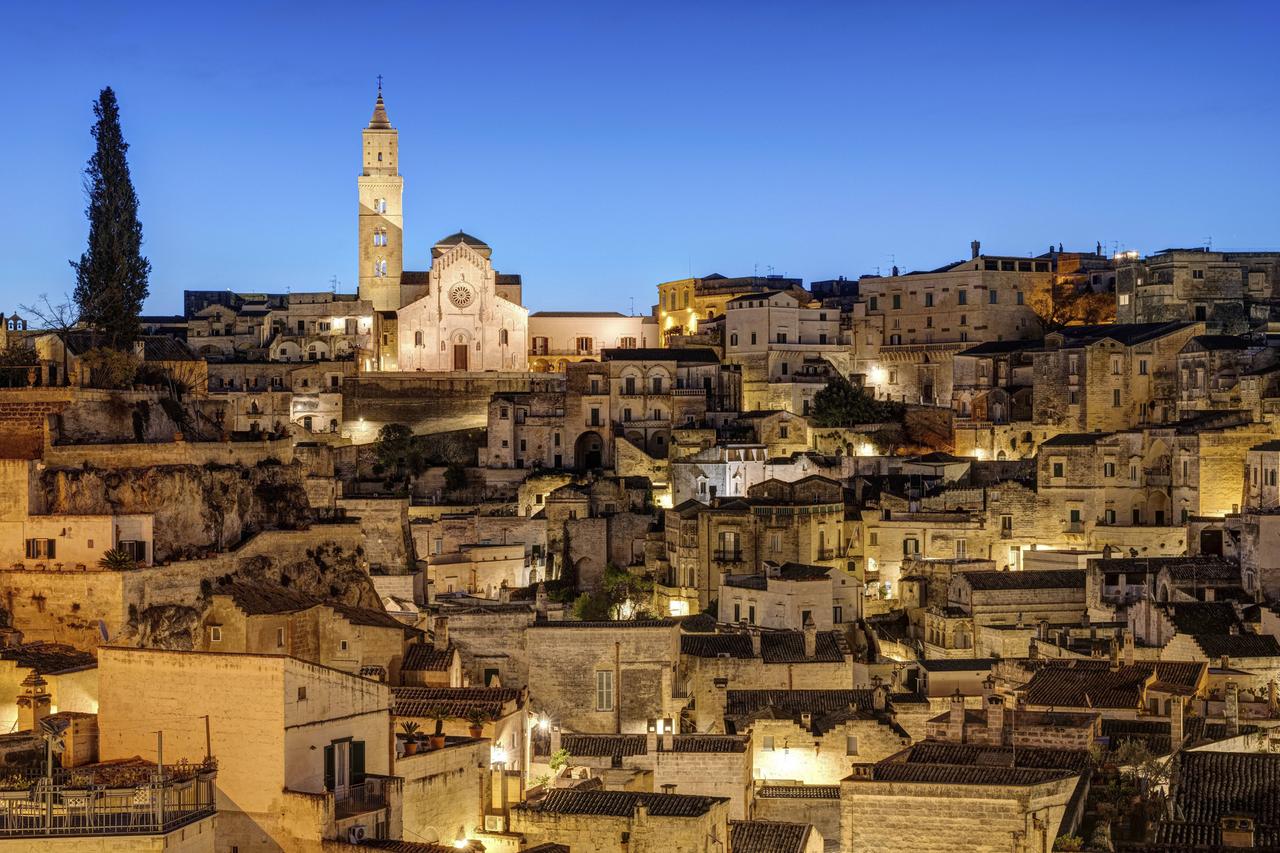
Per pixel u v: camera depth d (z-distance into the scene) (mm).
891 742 106688
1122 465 177250
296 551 121938
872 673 130625
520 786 85625
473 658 121312
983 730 89312
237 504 119875
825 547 172625
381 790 72000
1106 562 147375
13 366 124938
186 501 114000
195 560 109875
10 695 82500
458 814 80938
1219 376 199750
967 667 127938
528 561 185500
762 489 180625
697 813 80562
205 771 65312
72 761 69125
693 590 173500
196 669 68312
